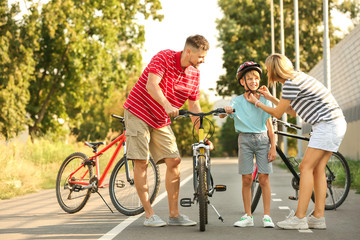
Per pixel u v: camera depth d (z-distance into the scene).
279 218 7.16
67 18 31.25
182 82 6.56
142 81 6.55
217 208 8.35
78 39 30.86
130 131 6.56
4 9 28.25
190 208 8.27
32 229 6.45
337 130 6.26
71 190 7.99
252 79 6.52
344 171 8.09
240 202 9.20
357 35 22.09
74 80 32.66
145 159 6.57
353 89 24.28
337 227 6.39
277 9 42.66
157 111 6.52
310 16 44.25
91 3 32.66
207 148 6.19
